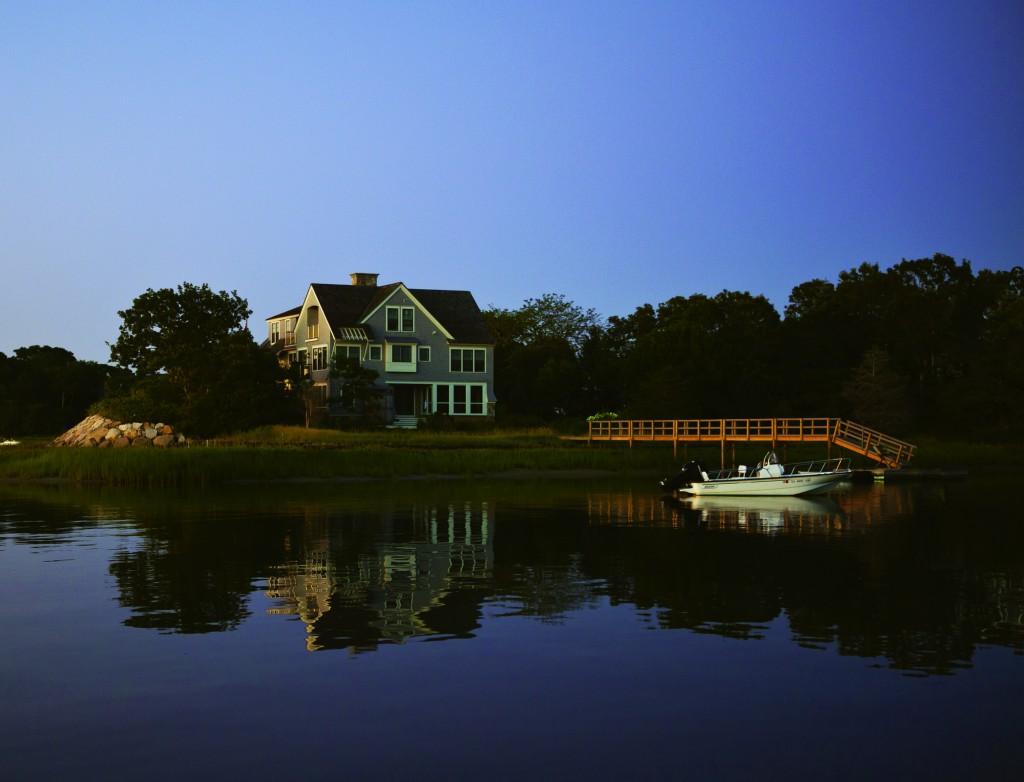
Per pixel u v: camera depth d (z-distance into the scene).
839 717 11.87
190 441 62.88
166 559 23.62
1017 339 83.88
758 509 36.56
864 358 82.00
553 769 10.33
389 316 75.50
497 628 16.14
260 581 20.55
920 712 12.05
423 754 10.72
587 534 28.56
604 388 88.69
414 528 30.06
